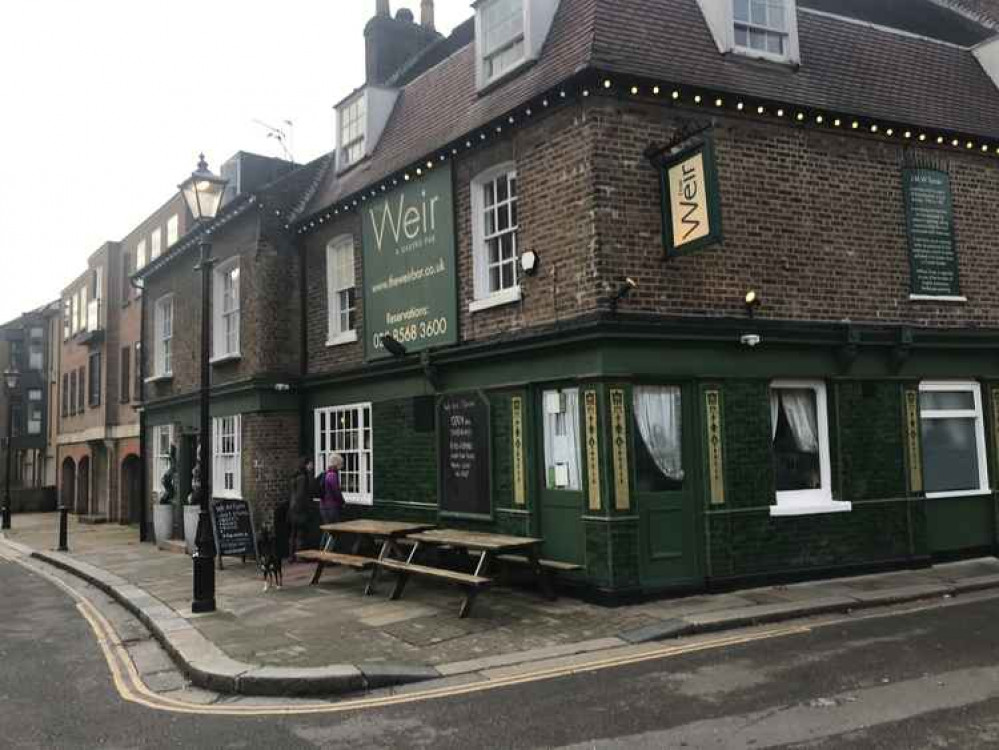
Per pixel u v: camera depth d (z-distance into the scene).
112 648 8.58
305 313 15.56
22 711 6.34
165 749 5.42
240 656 7.46
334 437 14.63
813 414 10.78
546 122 10.02
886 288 11.15
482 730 5.52
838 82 11.30
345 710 6.15
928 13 15.76
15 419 46.66
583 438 9.33
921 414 11.45
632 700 5.98
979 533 11.72
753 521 9.87
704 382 9.71
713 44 10.63
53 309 41.19
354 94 14.66
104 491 30.84
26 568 16.12
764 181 10.38
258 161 20.14
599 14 9.98
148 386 21.00
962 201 12.00
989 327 11.96
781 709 5.64
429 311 11.89
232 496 16.05
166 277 20.30
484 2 11.55
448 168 11.57
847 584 9.95
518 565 10.12
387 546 10.72
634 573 9.06
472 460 11.05
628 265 9.34
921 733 5.10
